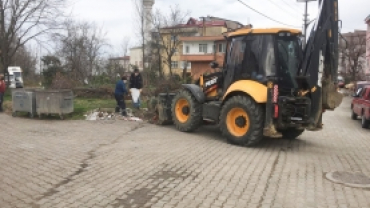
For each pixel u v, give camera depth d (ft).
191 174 20.79
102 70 100.42
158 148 27.50
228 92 30.09
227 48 32.81
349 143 33.83
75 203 16.28
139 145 28.55
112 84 73.10
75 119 41.96
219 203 16.46
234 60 31.50
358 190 18.71
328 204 16.60
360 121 54.39
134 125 38.45
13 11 74.23
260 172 21.53
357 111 50.67
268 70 28.86
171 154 25.54
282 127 27.99
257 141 28.45
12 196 17.06
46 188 18.21
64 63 107.14
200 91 34.06
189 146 28.55
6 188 18.16
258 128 28.09
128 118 41.78
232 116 29.89
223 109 30.12
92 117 42.27
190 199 16.88
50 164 22.58
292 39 30.01
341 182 19.94
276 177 20.62
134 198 16.96
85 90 66.23
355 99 53.47
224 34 34.14
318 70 28.19
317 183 19.75
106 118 41.93
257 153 26.86
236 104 29.09
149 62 120.06
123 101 43.29
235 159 24.59
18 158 23.94
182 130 35.29
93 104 53.52
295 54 29.91
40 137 31.37
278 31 28.86
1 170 21.22
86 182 19.19
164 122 38.65
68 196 17.13
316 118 28.55
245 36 30.73
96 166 22.25
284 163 24.04
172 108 36.35
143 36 121.90
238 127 29.63
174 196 17.24
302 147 30.32
